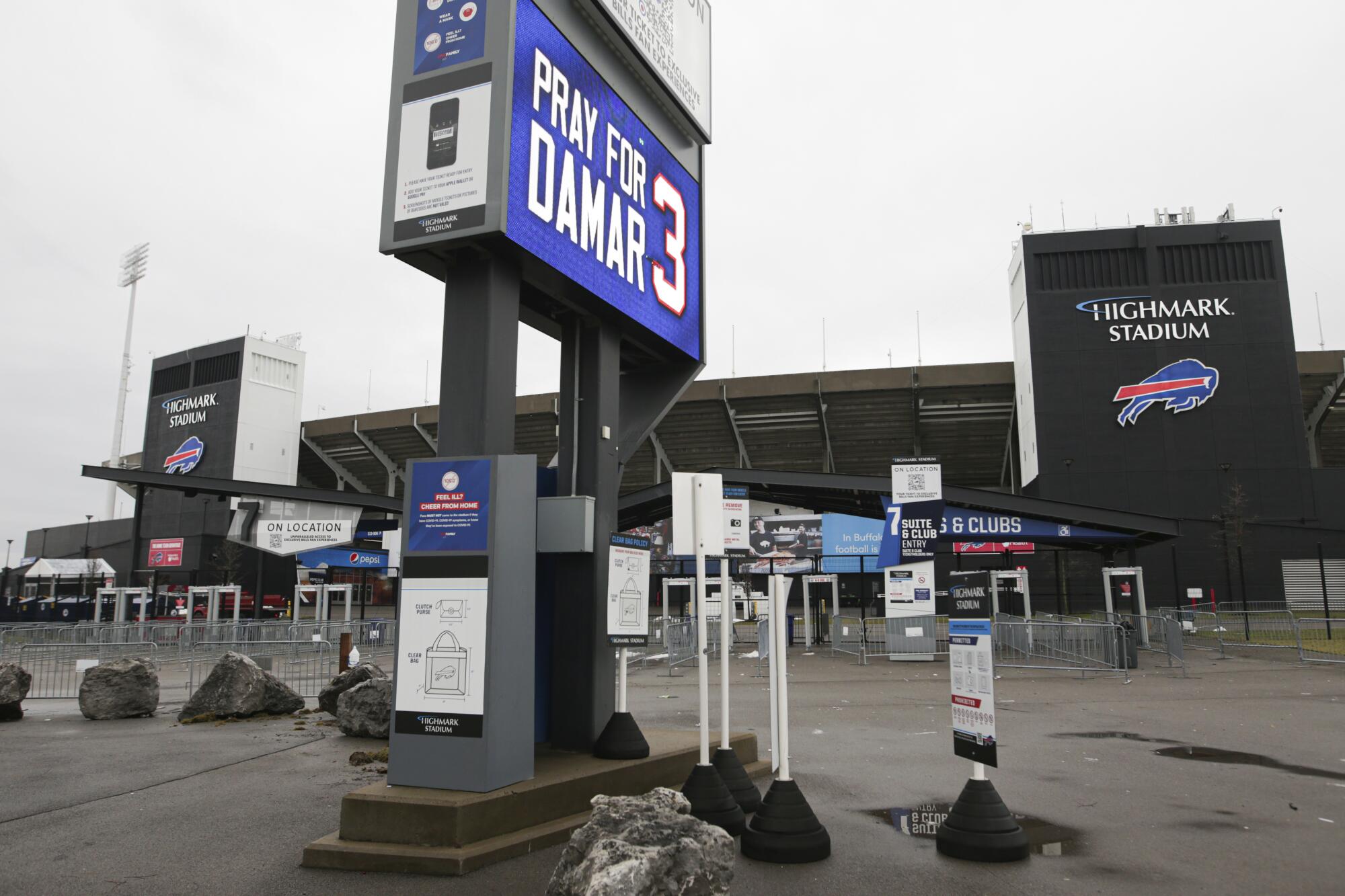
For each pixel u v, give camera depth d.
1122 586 39.88
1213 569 53.06
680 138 10.04
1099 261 57.53
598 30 8.25
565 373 8.59
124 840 6.31
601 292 7.95
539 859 5.76
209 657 24.50
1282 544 52.44
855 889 5.26
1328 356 58.66
